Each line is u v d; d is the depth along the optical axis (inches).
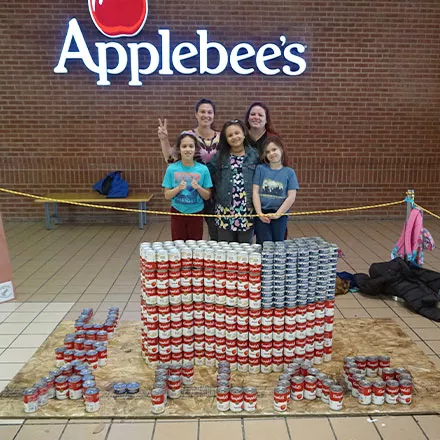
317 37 316.2
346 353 140.9
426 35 317.7
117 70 314.5
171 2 308.0
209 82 319.9
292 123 327.6
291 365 125.7
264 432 105.3
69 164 327.6
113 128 324.2
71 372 123.3
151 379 126.3
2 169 325.7
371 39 317.1
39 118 320.8
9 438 103.2
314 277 130.0
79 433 104.9
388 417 110.9
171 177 166.6
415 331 157.6
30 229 313.3
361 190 337.1
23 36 309.9
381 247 266.7
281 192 163.0
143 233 303.3
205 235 293.4
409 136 331.9
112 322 152.0
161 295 129.0
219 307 130.1
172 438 103.1
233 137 157.5
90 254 253.3
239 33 313.9
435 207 341.1
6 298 183.2
